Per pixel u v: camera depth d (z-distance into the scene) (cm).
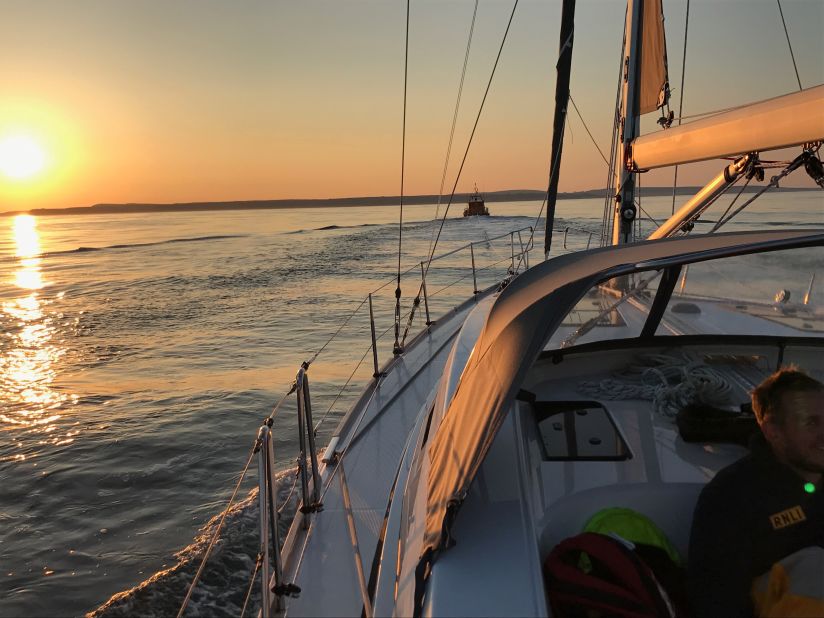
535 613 116
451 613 116
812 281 221
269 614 174
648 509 165
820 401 135
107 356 1348
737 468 146
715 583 137
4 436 856
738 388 229
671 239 206
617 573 129
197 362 1263
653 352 259
